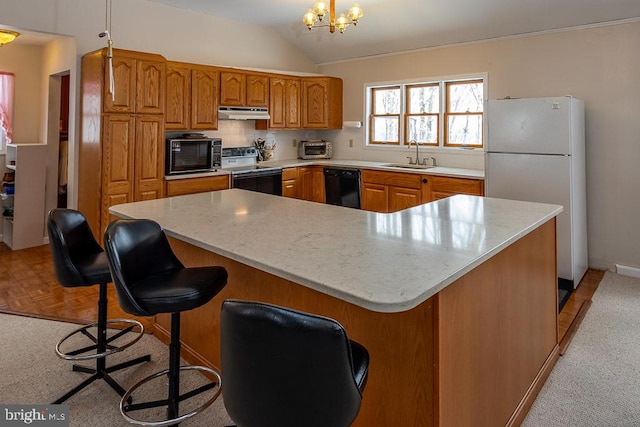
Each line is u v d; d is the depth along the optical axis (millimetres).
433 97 5340
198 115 4734
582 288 3688
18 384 2232
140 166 4172
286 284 1870
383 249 1630
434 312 1370
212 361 2309
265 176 5258
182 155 4559
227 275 1931
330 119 6027
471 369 1585
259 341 1058
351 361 1090
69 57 4367
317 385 1057
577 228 3766
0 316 3066
